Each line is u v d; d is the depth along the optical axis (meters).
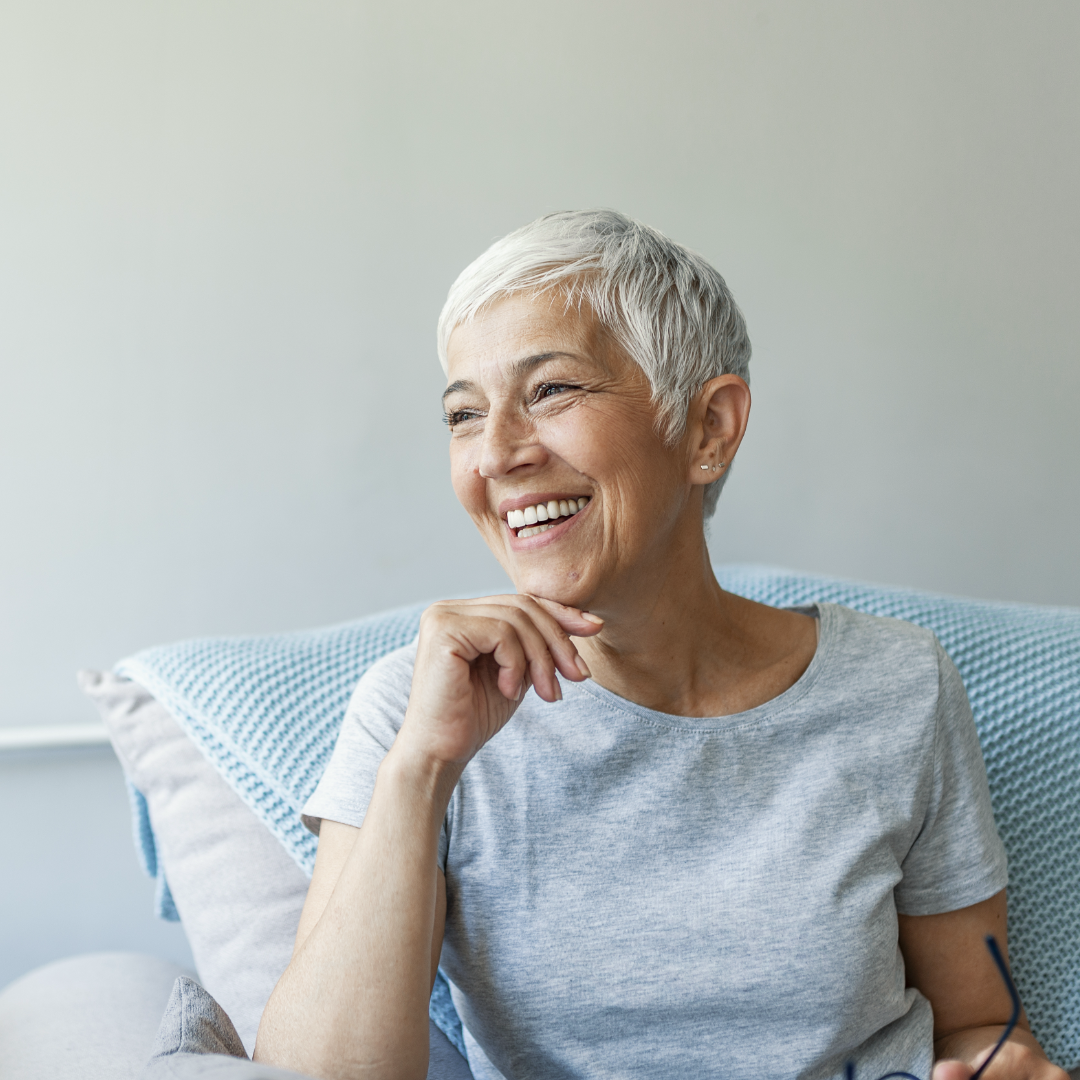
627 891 0.81
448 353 0.83
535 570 0.78
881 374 1.71
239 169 1.52
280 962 0.98
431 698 0.73
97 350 1.49
